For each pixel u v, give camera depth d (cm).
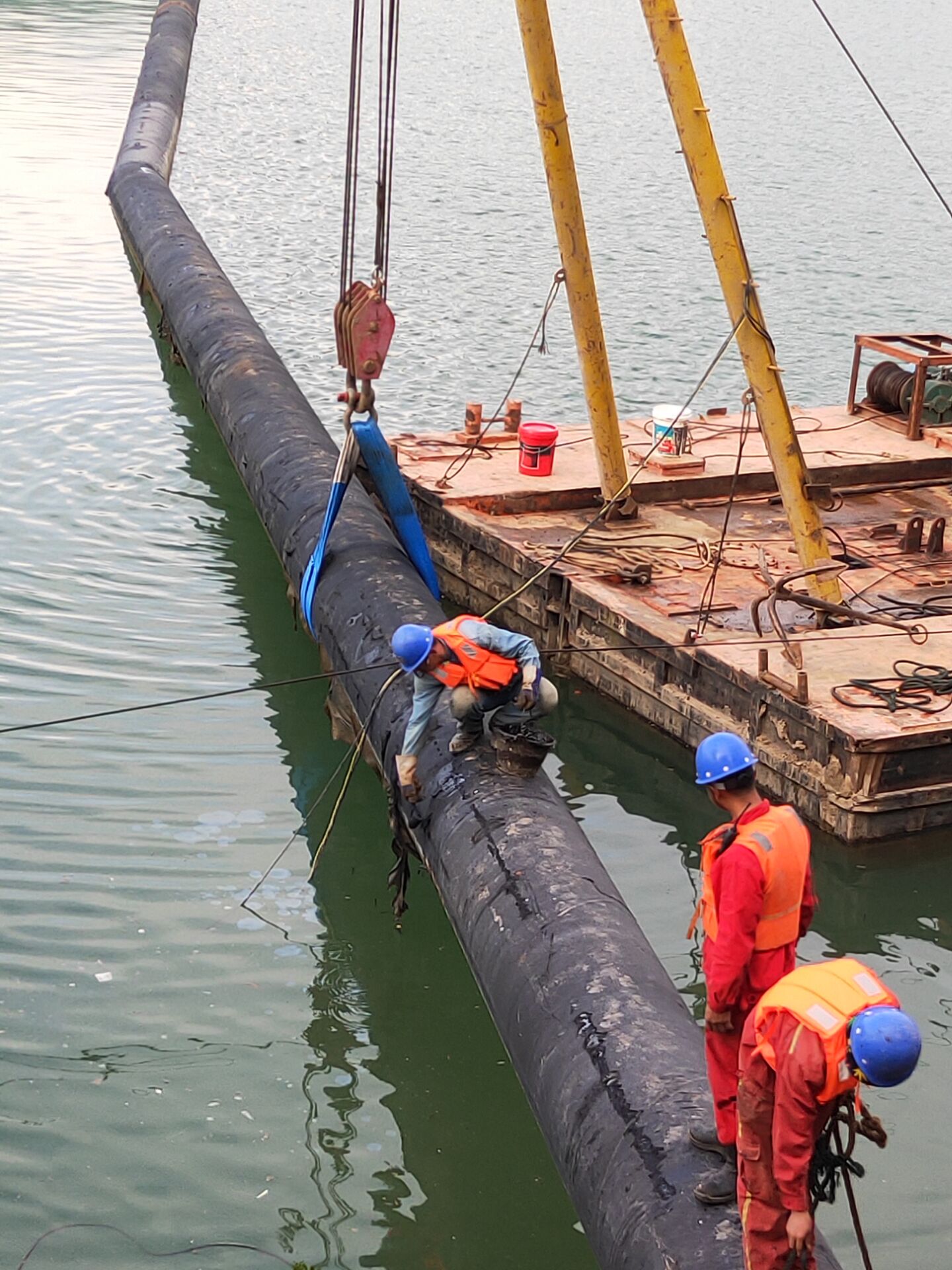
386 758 1034
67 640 1462
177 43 4469
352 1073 925
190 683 1402
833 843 1162
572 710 1378
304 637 1510
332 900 1099
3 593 1551
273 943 1041
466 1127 891
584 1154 699
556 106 1395
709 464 1702
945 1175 852
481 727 959
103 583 1602
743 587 1420
